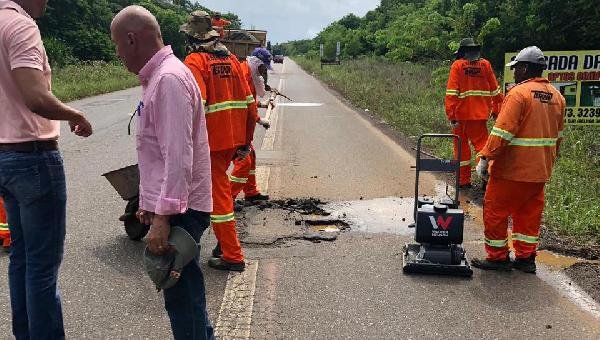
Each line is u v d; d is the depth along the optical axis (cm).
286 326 378
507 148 458
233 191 617
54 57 3134
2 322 376
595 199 660
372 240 548
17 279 312
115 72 2927
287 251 517
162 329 372
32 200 289
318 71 3941
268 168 855
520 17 1986
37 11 293
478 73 734
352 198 692
